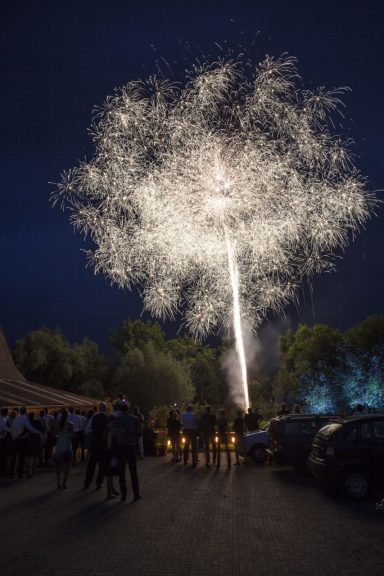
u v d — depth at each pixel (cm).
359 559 827
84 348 6788
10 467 1775
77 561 814
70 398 3334
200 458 2403
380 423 1388
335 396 6216
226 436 2056
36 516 1141
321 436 1451
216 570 771
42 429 1802
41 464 2133
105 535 975
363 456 1353
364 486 1345
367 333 6234
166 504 1277
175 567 786
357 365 6091
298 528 1034
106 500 1330
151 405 6228
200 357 8631
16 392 3120
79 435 2184
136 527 1038
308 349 6481
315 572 762
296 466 1844
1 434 1828
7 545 907
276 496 1399
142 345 7850
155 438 2545
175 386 6394
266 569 777
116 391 6481
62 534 983
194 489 1507
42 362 6331
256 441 2208
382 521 1098
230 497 1380
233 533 991
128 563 803
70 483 1638
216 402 8412
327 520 1108
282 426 1883
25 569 776
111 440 1345
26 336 6469
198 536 969
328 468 1356
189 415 2097
